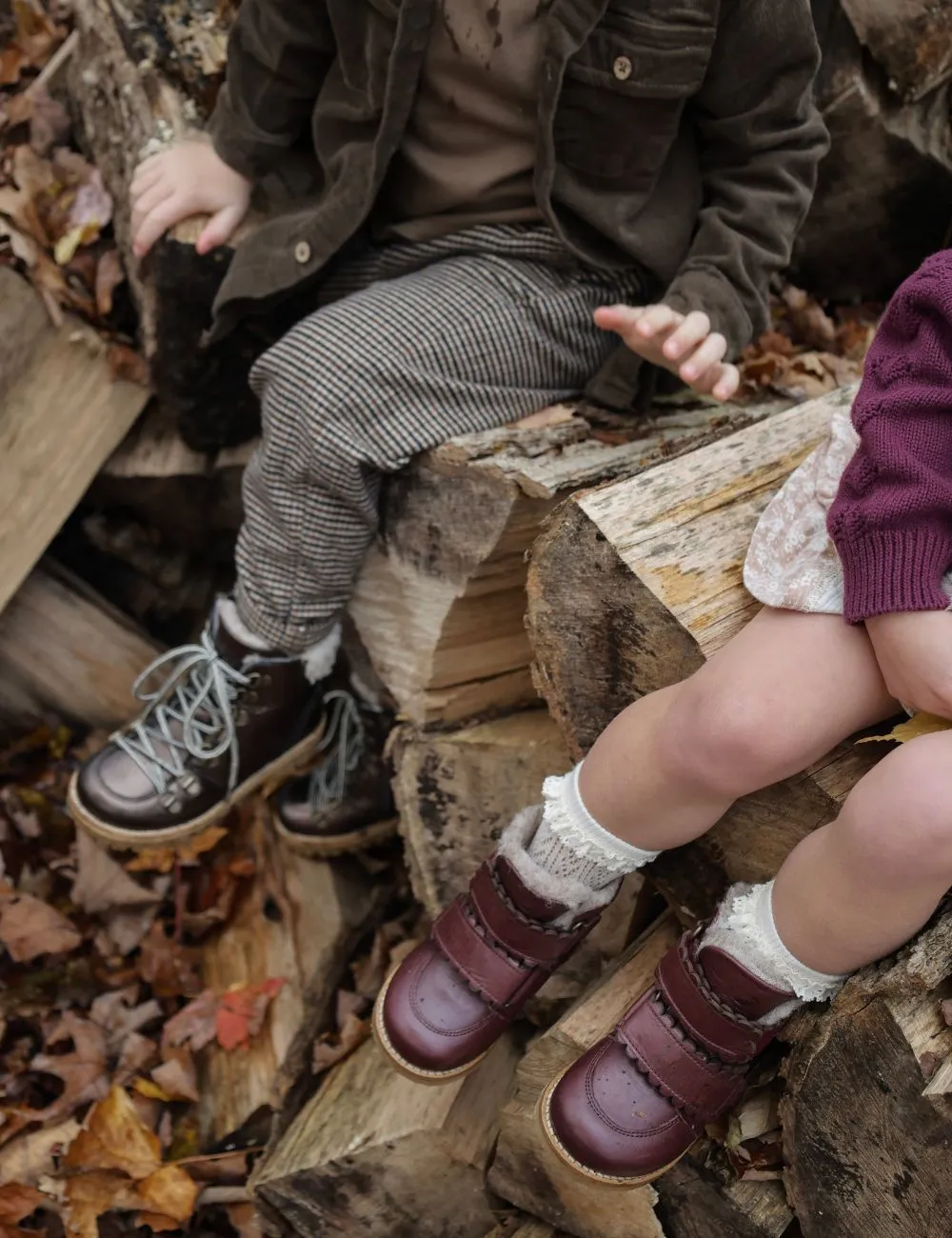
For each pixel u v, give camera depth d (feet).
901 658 3.59
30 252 6.21
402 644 5.65
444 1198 5.21
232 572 7.83
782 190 5.36
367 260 5.86
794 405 5.97
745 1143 4.25
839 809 3.93
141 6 6.25
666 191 5.52
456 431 5.14
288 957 6.29
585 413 5.47
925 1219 3.73
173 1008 6.31
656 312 4.88
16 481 6.25
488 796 5.50
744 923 3.91
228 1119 5.93
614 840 4.13
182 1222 5.66
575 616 4.46
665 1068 4.09
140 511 7.28
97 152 6.58
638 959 4.74
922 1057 3.59
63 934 6.33
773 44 5.08
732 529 4.41
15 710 7.14
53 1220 5.65
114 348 6.38
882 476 3.73
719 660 3.90
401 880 6.81
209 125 6.08
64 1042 6.15
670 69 5.00
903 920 3.58
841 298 7.93
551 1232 4.99
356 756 6.40
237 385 6.38
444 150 5.47
